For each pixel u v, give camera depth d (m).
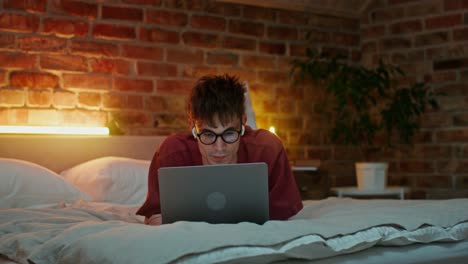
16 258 1.70
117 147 3.61
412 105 4.30
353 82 4.30
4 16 3.47
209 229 1.49
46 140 3.44
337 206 2.38
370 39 4.73
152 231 1.47
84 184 3.14
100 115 3.71
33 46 3.54
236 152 1.93
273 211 1.91
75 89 3.65
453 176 4.39
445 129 4.43
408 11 4.59
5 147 3.33
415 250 1.74
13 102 3.48
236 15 4.23
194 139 1.99
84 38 3.68
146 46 3.88
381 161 4.70
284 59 4.43
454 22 4.41
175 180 1.69
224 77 1.86
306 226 1.60
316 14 4.59
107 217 2.22
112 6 3.77
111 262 1.36
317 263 1.53
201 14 4.10
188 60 4.03
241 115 1.82
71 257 1.50
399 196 4.55
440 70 4.46
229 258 1.38
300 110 4.50
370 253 1.65
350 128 4.41
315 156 4.57
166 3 3.96
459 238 1.85
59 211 2.19
